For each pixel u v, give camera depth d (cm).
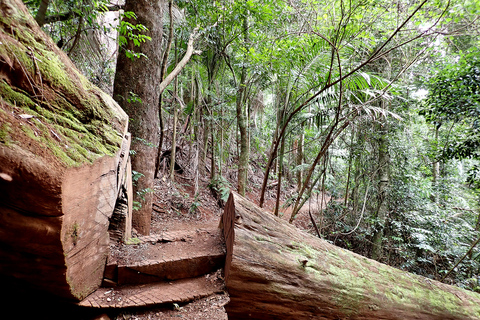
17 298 202
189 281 281
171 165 729
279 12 615
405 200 719
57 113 174
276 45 513
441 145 634
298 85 457
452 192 787
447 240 661
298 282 208
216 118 791
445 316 263
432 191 765
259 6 617
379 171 732
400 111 679
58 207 141
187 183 789
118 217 301
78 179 162
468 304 283
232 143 1161
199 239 324
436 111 507
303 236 251
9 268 163
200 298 263
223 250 302
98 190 204
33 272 168
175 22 678
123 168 284
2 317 196
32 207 137
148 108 434
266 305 201
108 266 253
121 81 420
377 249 703
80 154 170
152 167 443
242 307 200
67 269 173
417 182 751
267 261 201
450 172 837
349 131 685
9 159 121
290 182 1379
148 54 426
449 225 695
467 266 623
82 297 214
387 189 715
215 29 662
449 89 477
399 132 705
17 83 147
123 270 256
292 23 632
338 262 245
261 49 599
